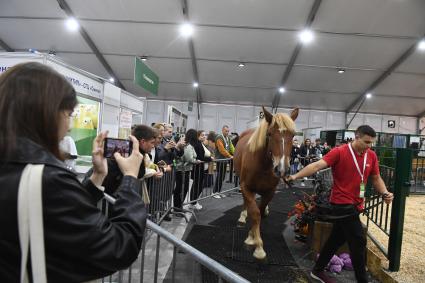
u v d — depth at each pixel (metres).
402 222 3.17
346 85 13.86
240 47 11.45
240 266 3.30
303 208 4.16
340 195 2.75
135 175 0.91
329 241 2.97
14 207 0.60
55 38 11.42
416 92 13.91
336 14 9.31
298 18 9.63
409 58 11.23
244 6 9.30
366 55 11.38
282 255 3.69
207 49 11.74
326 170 3.98
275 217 5.56
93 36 11.23
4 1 9.59
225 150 7.14
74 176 0.69
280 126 3.01
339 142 10.47
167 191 4.70
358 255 2.72
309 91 14.77
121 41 11.44
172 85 15.23
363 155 2.73
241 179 3.61
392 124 16.98
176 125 10.37
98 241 0.65
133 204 0.81
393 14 9.11
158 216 4.17
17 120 0.66
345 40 10.55
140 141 2.62
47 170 0.63
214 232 4.36
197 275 2.88
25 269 0.61
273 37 10.72
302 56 11.77
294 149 10.81
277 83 14.17
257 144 3.29
